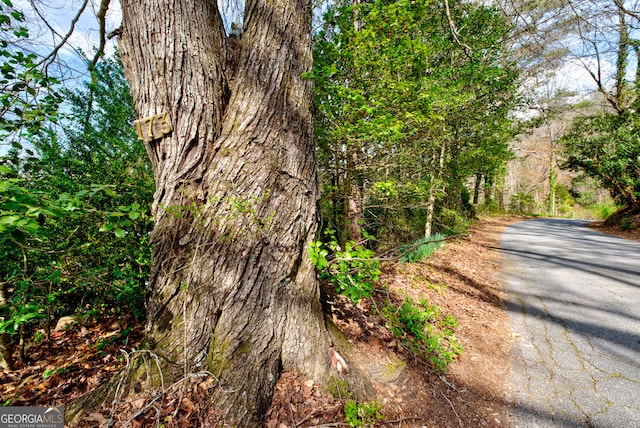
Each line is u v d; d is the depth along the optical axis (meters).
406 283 4.52
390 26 3.47
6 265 2.54
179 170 1.84
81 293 3.28
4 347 2.44
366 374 2.42
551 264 6.27
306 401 1.96
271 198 1.94
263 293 1.93
